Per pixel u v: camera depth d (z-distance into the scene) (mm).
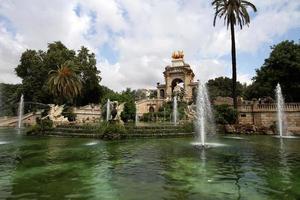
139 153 15586
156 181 9188
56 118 33875
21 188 8344
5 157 14180
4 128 43406
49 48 60781
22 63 61125
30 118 51000
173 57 84625
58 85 47094
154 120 51500
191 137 26438
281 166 11742
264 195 7688
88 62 63375
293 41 40062
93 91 68750
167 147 18359
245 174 10219
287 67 38625
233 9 34812
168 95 79562
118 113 27047
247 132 30172
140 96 101250
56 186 8570
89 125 28344
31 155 14891
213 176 9906
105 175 10062
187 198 7410
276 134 29531
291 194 7785
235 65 35219
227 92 83000
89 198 7395
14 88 71562
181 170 10953
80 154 15250
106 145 19609
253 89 47719
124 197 7484
